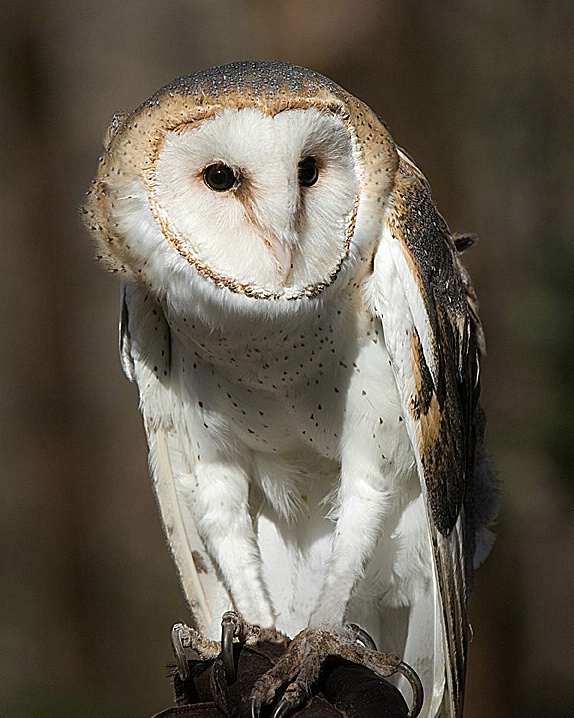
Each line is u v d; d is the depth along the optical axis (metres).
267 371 3.49
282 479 3.54
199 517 3.53
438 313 3.50
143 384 3.52
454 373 3.51
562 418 3.82
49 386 5.56
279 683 3.45
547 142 4.02
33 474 5.49
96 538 5.41
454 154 4.01
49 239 5.60
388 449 3.50
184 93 3.45
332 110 3.45
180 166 3.46
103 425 5.54
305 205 3.46
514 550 3.88
